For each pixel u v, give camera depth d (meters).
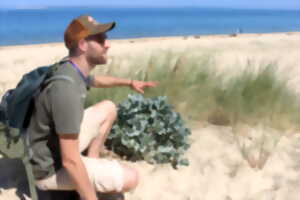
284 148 3.45
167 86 4.07
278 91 4.08
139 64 5.44
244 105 3.93
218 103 4.02
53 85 1.89
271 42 12.89
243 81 4.23
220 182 2.87
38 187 2.21
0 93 4.84
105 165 2.20
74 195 2.37
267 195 2.74
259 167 3.09
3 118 2.06
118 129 3.02
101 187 2.18
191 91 4.07
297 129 3.84
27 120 2.04
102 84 2.77
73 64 2.02
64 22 65.38
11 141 2.08
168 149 3.01
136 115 3.02
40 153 2.04
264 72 4.25
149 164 3.03
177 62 4.40
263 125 3.87
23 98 1.96
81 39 1.97
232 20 77.75
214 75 4.48
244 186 2.84
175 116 3.07
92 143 2.60
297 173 3.04
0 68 7.21
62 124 1.88
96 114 2.51
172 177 2.88
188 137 3.55
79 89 1.97
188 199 2.65
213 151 3.32
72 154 1.93
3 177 2.57
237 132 3.71
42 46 13.28
